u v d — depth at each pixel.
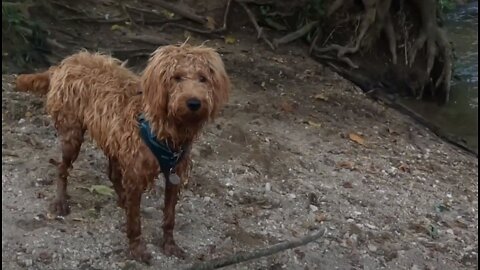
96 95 3.41
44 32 5.61
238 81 5.90
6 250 3.45
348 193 4.41
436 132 6.18
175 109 3.08
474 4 10.01
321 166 4.68
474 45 8.77
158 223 3.76
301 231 3.95
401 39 7.41
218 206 4.01
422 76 7.29
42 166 4.02
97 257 3.48
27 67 5.21
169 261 3.52
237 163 4.46
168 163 3.30
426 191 4.68
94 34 6.11
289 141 4.95
